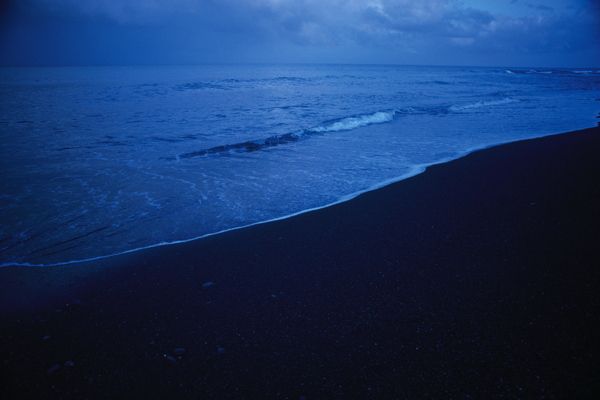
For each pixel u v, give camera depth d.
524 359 2.41
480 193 6.24
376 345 2.65
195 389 2.32
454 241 4.38
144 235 4.97
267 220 5.50
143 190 6.89
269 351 2.66
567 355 2.42
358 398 2.19
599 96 27.50
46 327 3.03
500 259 3.84
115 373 2.48
